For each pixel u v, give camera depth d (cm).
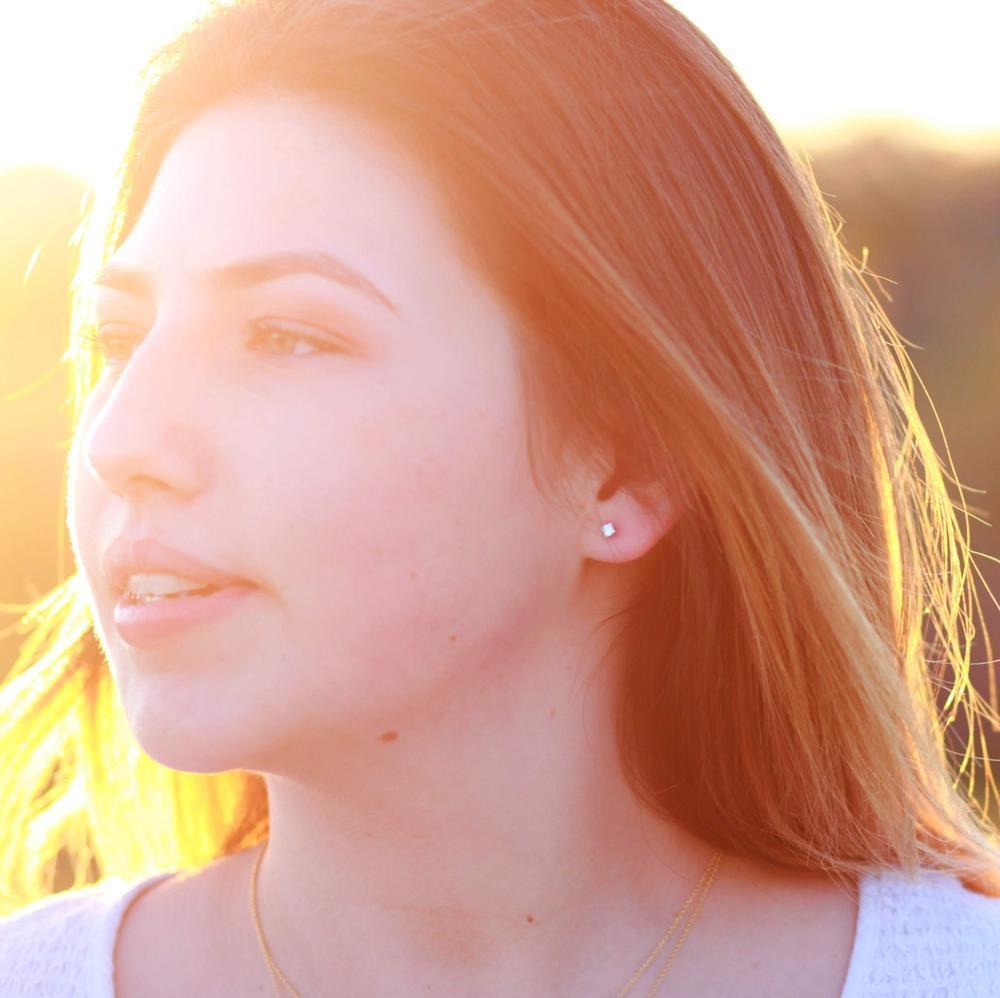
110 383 303
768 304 327
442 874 300
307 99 285
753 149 336
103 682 378
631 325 294
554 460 293
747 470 304
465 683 288
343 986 306
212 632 272
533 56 298
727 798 327
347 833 300
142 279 287
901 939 318
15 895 408
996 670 832
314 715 275
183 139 295
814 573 309
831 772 328
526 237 288
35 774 390
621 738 317
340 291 273
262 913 321
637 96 311
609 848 312
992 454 1594
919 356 1770
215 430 271
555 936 306
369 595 273
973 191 1952
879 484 354
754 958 316
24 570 1114
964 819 372
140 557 271
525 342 288
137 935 332
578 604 306
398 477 274
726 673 325
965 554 385
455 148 284
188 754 271
